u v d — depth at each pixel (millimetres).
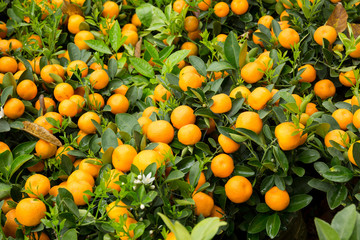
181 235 876
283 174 1060
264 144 1083
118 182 1000
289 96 1048
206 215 1064
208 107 1114
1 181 1086
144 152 1044
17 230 1007
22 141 1197
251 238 1102
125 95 1230
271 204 1065
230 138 1085
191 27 1331
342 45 1216
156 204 1035
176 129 1140
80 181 1040
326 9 1299
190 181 1053
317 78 1278
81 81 1182
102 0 1396
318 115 1083
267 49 1284
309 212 1351
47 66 1205
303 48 1241
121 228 958
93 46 1293
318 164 1069
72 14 1358
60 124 1157
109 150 1055
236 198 1056
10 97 1144
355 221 881
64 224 991
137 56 1330
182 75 1148
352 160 1029
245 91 1140
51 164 1143
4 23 1373
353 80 1204
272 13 1413
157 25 1342
